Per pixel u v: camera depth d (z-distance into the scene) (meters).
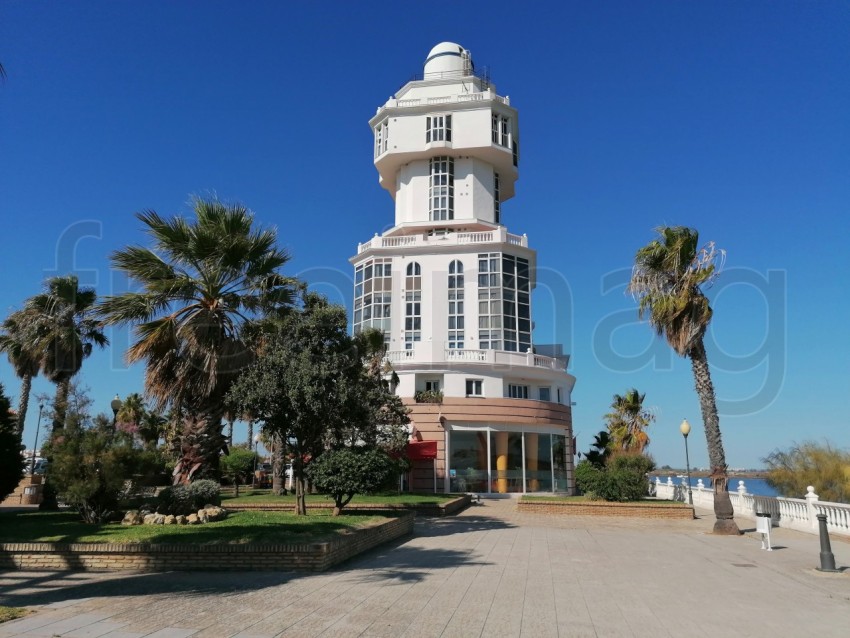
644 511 24.61
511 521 22.00
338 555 11.57
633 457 28.62
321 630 6.96
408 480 33.72
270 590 9.06
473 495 32.53
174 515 15.30
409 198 44.59
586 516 24.72
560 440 37.84
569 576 10.89
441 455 34.12
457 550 13.95
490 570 11.31
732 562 12.98
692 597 9.25
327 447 18.94
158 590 9.02
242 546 10.85
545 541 16.19
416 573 10.77
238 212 17.23
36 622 7.11
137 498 16.80
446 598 8.75
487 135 43.56
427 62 49.94
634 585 10.16
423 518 22.38
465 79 46.31
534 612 8.05
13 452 17.75
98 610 7.73
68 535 12.14
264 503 22.23
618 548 15.12
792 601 9.05
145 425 40.53
